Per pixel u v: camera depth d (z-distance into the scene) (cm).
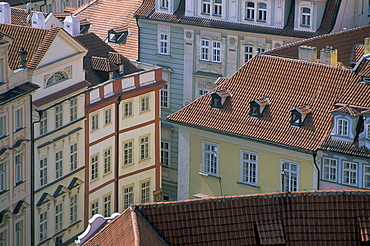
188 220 17025
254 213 17275
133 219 16588
